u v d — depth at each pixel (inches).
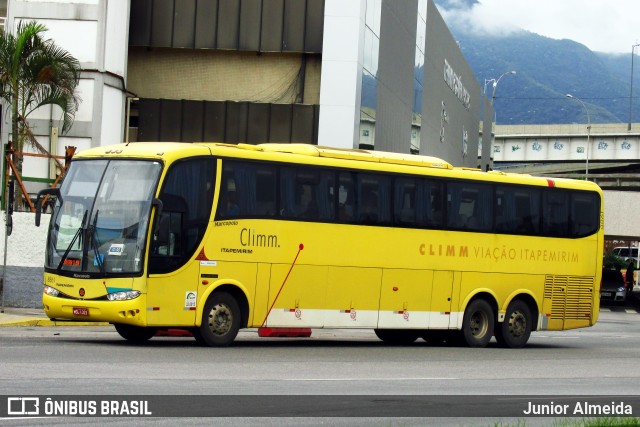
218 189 951.0
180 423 525.0
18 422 509.4
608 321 1952.5
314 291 1018.7
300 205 1008.9
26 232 1316.4
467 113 3715.6
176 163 926.4
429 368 864.3
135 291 901.2
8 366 711.7
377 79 1987.0
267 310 986.7
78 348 871.1
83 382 645.9
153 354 852.0
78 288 915.4
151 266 906.7
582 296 1248.2
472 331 1151.6
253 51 1819.6
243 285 967.6
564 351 1150.3
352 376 765.9
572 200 1240.8
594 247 1258.6
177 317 925.8
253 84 1840.6
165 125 1831.9
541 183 1214.9
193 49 1836.9
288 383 698.8
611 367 953.5
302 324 1011.3
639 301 2847.0
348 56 1786.4
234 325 966.4
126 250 907.4
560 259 1226.0
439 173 1123.9
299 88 1833.2
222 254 952.3
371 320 1063.6
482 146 4510.3
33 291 1317.7
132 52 1843.0
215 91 1841.8
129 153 936.3
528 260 1196.5
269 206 986.1
